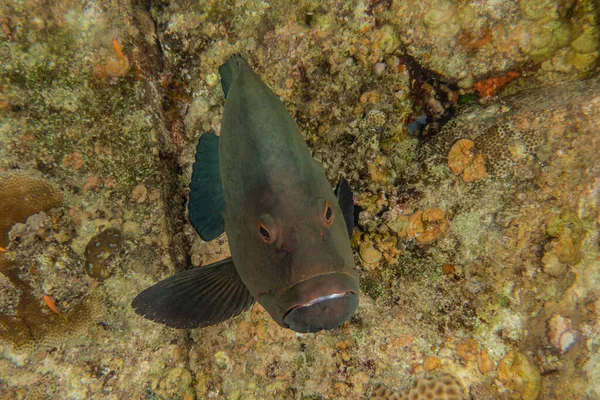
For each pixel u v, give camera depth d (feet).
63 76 2.13
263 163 1.63
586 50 2.03
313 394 2.14
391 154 2.25
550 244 1.94
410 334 2.08
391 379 2.06
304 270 1.51
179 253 2.39
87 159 2.16
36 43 2.09
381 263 2.17
